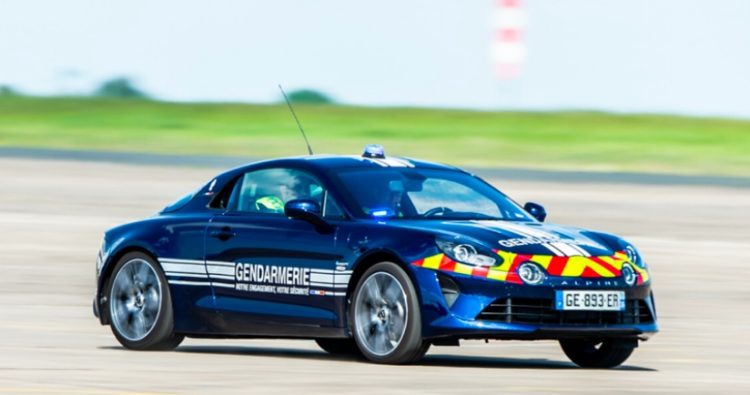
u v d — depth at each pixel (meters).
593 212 89.31
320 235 34.12
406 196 35.16
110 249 37.75
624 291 33.16
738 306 50.97
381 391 28.31
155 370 31.78
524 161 148.50
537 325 32.09
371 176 35.56
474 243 32.53
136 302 37.12
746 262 65.81
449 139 177.25
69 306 47.50
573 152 160.38
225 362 33.81
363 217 34.06
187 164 126.31
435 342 32.75
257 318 35.03
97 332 40.69
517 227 34.16
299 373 31.34
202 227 36.31
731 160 154.25
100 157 134.00
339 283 33.59
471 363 35.06
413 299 32.19
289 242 34.59
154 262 36.81
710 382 31.47
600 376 32.25
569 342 35.66
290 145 166.75
